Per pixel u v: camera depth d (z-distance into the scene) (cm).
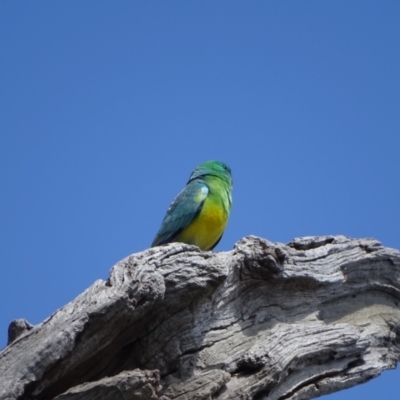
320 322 1609
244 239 1556
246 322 1527
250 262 1515
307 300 1628
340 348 1541
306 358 1504
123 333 1370
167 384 1398
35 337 1257
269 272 1535
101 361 1367
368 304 1728
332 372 1543
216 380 1386
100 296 1300
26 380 1205
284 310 1595
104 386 1237
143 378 1266
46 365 1225
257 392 1424
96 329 1291
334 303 1688
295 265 1600
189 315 1445
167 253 1421
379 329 1680
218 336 1479
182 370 1423
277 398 1462
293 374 1502
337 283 1662
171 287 1392
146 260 1383
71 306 1302
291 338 1513
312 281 1612
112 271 1356
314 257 1645
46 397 1288
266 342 1490
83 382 1346
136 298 1320
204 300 1468
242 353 1468
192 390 1368
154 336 1420
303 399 1510
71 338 1242
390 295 1766
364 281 1727
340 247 1703
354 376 1570
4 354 1237
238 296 1530
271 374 1427
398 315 1738
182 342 1438
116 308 1294
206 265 1442
